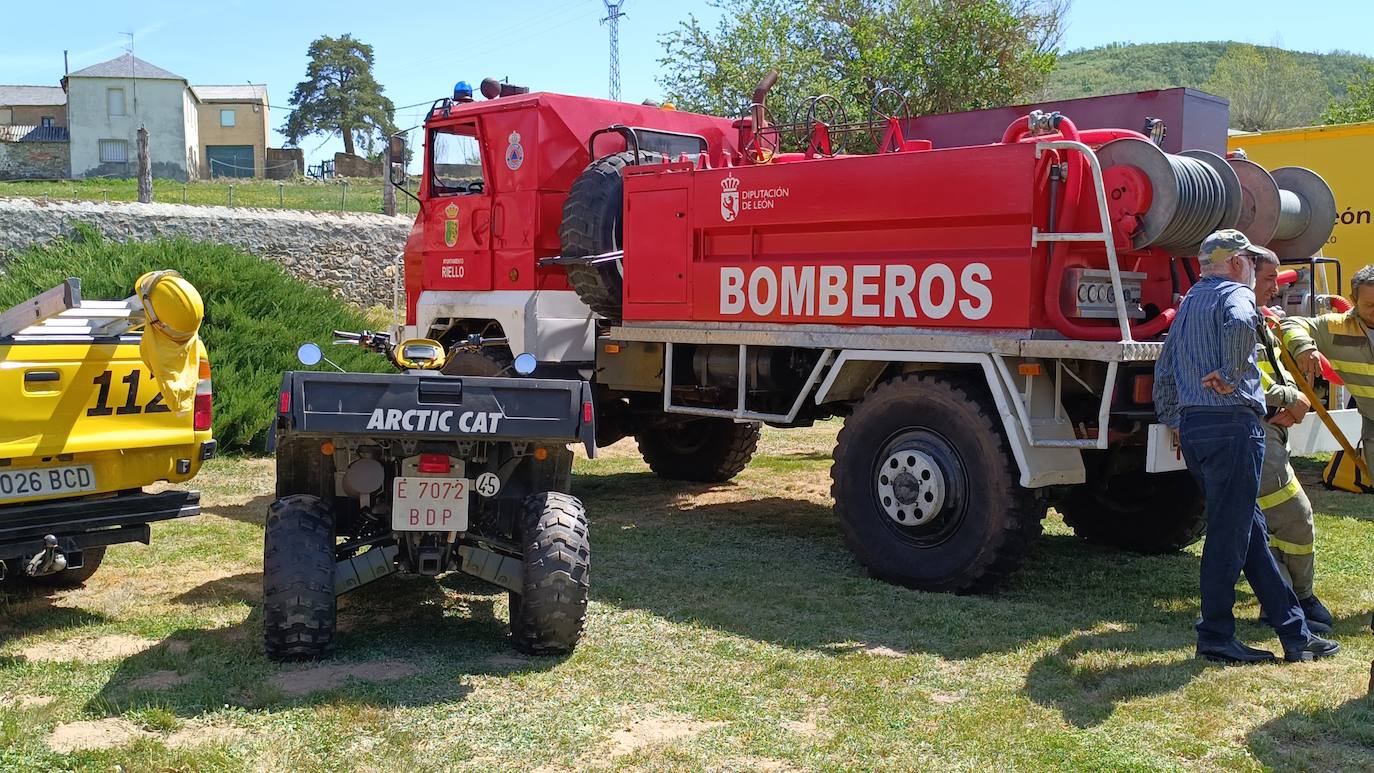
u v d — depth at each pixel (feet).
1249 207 19.25
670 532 23.80
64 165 176.55
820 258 20.25
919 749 12.18
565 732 12.62
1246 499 14.57
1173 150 22.25
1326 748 12.01
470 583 19.22
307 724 12.68
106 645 15.81
